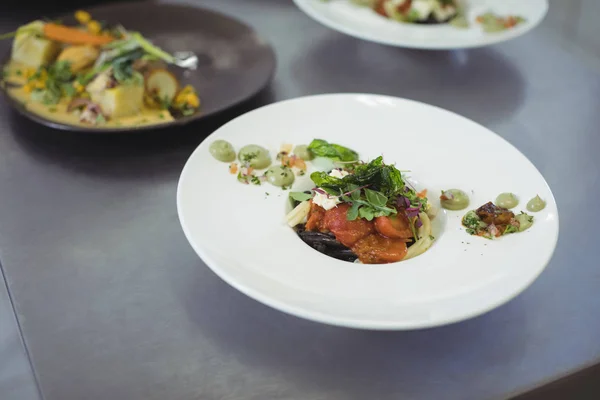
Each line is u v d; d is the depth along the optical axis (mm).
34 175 757
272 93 896
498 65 970
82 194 737
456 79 939
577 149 816
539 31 1057
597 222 718
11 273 652
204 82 892
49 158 779
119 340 600
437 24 989
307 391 570
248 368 584
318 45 1003
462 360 594
